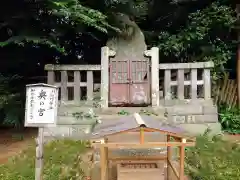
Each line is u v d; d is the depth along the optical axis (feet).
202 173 15.84
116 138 18.06
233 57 34.47
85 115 24.88
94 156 17.80
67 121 24.79
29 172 16.42
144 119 13.35
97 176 16.12
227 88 30.19
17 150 21.95
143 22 36.60
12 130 29.12
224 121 27.78
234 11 29.66
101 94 25.88
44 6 24.71
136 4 32.35
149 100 26.76
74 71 25.77
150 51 26.55
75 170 16.74
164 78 26.25
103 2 29.27
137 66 27.22
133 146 11.76
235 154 18.81
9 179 15.53
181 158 12.03
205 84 25.64
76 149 20.44
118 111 25.23
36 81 30.94
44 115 12.80
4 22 26.16
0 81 27.32
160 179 13.14
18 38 24.82
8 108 27.73
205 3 33.60
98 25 26.20
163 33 33.17
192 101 25.54
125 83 26.99
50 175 15.89
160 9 35.24
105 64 26.13
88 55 36.47
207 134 23.84
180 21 35.86
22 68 32.01
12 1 25.22
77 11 23.90
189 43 31.07
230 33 31.19
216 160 18.01
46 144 21.85
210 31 30.99
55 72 26.20
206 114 25.32
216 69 29.86
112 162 16.25
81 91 27.50
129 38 27.78
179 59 32.78
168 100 25.81
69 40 33.68
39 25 26.73
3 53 29.27
